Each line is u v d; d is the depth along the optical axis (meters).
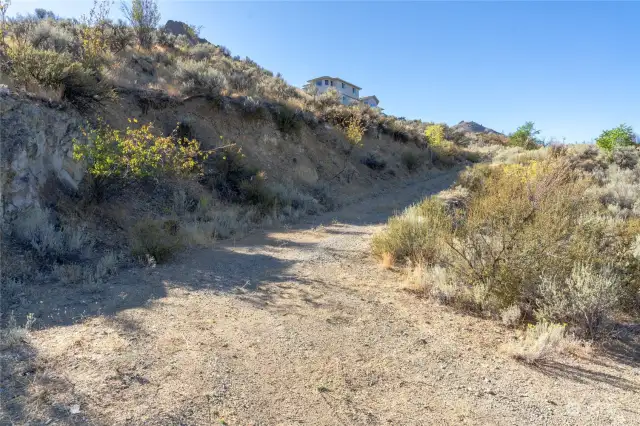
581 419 3.34
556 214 6.36
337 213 14.84
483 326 5.21
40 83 9.30
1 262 5.88
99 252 7.26
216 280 6.42
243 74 23.88
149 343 4.10
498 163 22.48
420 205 10.66
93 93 10.59
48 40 13.90
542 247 5.76
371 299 5.95
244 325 4.75
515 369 4.15
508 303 5.56
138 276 6.36
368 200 18.47
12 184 7.12
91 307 4.97
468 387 3.74
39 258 6.36
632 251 6.39
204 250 8.39
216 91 17.20
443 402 3.47
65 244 6.93
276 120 19.69
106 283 5.92
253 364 3.87
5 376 3.23
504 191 7.30
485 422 3.22
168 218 9.90
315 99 27.75
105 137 9.38
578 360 4.43
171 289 5.84
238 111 18.06
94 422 2.80
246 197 13.60
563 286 5.48
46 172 8.14
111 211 9.01
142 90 14.49
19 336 3.92
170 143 10.98
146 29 23.58
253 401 3.27
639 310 5.76
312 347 4.32
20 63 9.27
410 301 5.94
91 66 11.95
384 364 4.06
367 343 4.51
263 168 16.48
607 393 3.78
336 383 3.64
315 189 17.55
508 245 5.91
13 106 7.69
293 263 7.72
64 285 5.69
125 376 3.43
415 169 28.45
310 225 12.24
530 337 4.71
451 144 37.19
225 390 3.38
